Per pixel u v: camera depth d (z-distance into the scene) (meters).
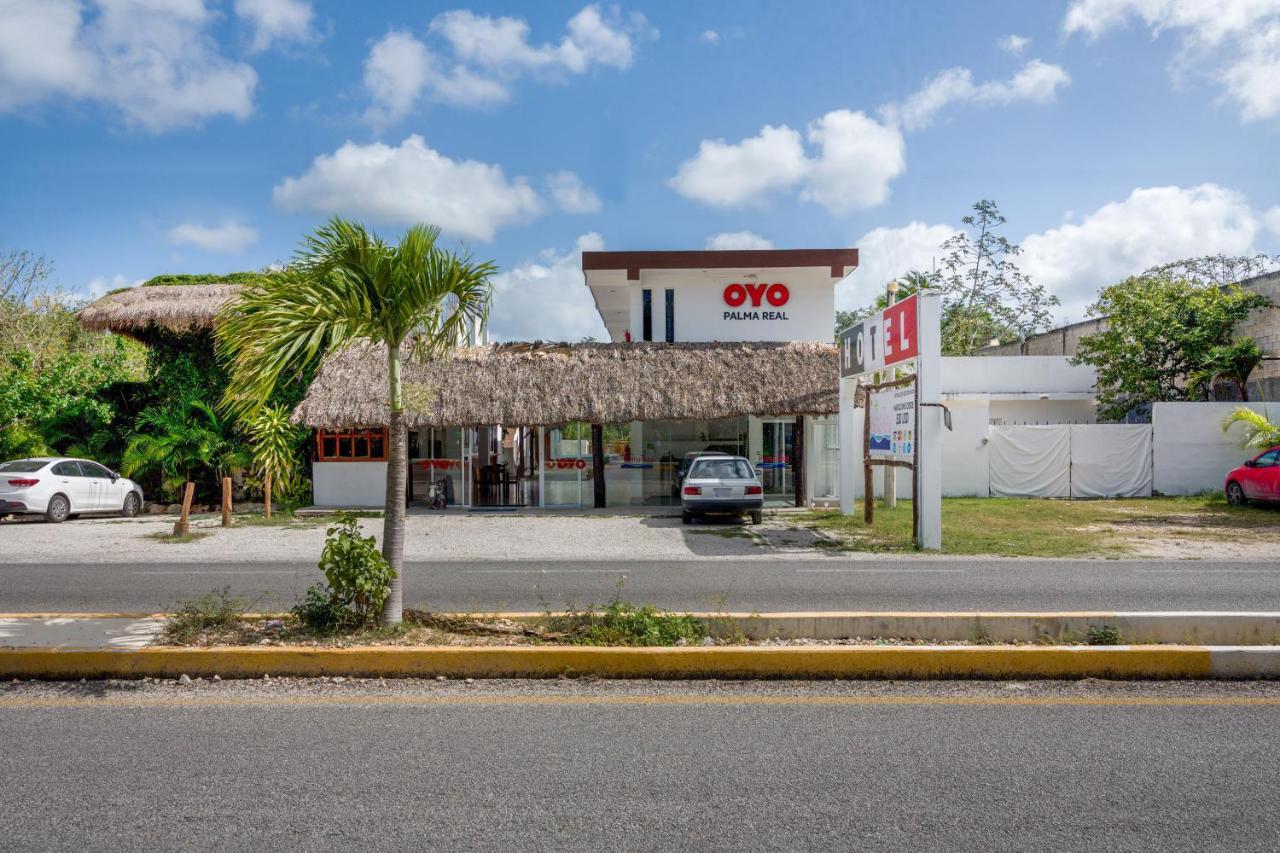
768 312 25.19
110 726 5.04
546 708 5.41
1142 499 23.22
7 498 18.80
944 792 4.11
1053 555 13.25
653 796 4.07
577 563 12.75
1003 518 18.67
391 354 7.22
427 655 6.06
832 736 4.89
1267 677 5.97
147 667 6.01
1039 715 5.25
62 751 4.64
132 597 9.59
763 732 4.96
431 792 4.11
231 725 5.07
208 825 3.76
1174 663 5.98
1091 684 5.89
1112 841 3.62
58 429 24.94
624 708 5.41
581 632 6.73
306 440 23.95
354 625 6.81
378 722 5.13
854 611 8.30
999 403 31.44
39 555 14.00
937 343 14.00
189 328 24.75
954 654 6.03
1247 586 10.07
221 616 7.05
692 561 12.95
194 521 19.88
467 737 4.88
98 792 4.11
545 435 22.83
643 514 20.58
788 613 6.96
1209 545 14.29
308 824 3.77
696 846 3.57
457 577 11.13
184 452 23.14
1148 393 27.25
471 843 3.60
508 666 6.07
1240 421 23.48
